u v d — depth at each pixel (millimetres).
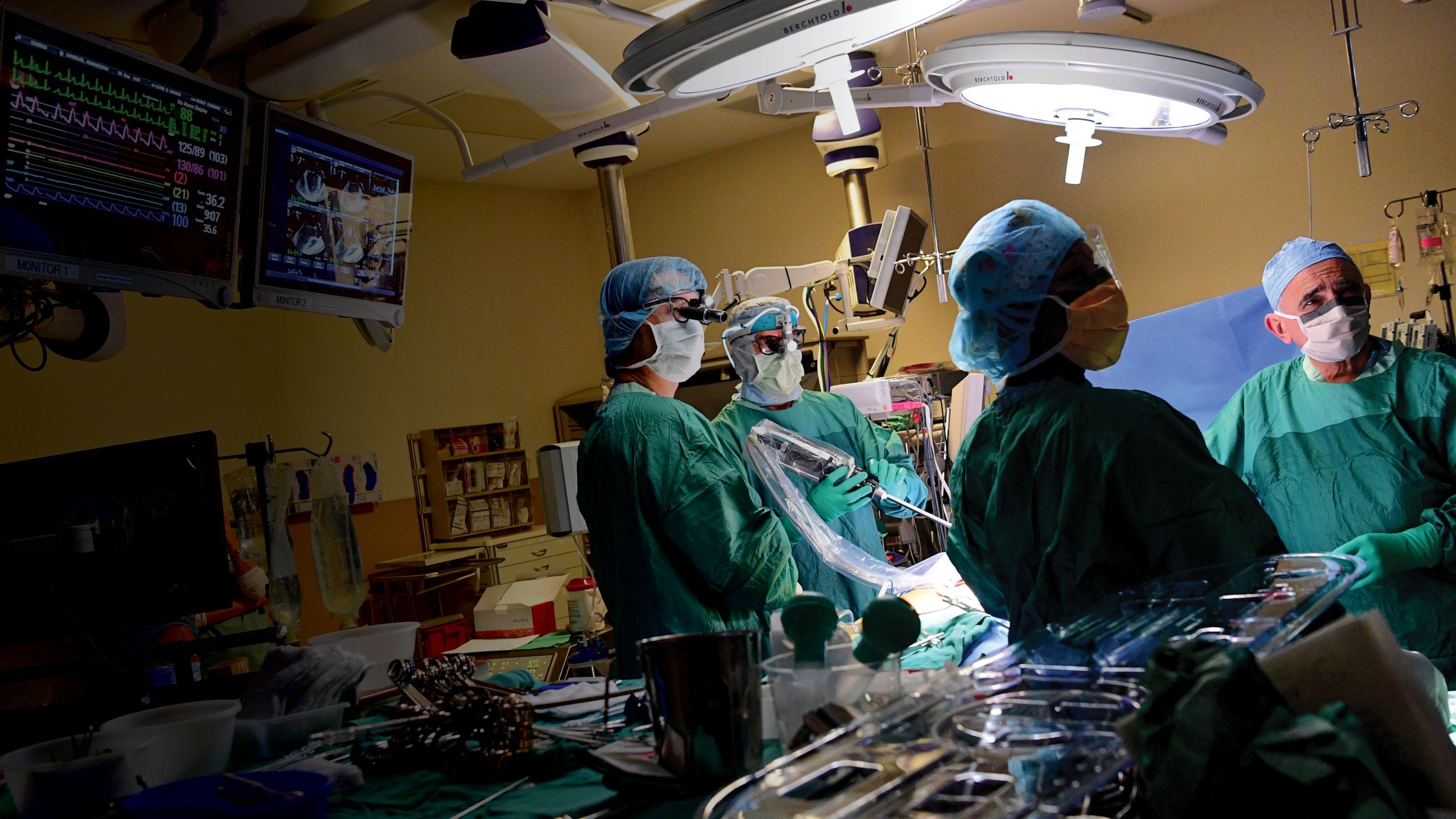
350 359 4988
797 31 1442
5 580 1680
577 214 6293
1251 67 4312
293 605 2197
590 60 2586
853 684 1052
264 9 2680
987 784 762
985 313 1407
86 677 2135
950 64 1685
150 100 2014
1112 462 1213
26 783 1205
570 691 1733
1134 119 1881
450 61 3799
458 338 5520
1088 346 1390
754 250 5645
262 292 2359
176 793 1112
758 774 873
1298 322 1756
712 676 1097
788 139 5492
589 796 1176
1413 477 1688
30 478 1737
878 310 3391
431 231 5457
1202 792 655
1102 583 1228
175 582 1704
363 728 1454
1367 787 641
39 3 2668
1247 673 697
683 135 5344
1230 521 1161
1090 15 2162
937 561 2338
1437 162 3947
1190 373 2174
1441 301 3125
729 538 1774
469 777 1322
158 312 4211
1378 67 4051
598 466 1915
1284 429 1834
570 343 6145
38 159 1822
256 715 1584
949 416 3162
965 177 5035
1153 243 4586
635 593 1843
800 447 2283
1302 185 4223
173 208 2086
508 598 3055
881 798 761
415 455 4836
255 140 2305
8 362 3697
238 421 4469
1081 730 811
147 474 1721
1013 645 1140
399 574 4332
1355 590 1643
